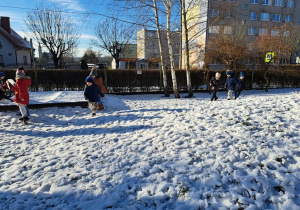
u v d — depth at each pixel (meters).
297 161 3.17
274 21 40.34
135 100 12.52
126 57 34.03
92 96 7.14
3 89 7.96
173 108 6.96
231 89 9.48
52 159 3.85
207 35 29.25
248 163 3.18
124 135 4.87
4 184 3.12
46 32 28.27
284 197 2.52
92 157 3.81
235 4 13.59
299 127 4.31
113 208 2.51
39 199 2.74
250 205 2.40
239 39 24.78
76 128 5.86
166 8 12.41
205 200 2.51
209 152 3.60
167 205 2.51
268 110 5.41
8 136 5.40
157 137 4.44
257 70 19.14
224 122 4.88
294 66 21.30
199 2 12.71
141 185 2.88
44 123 6.69
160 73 15.91
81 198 2.70
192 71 17.23
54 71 14.80
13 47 31.73
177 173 3.09
